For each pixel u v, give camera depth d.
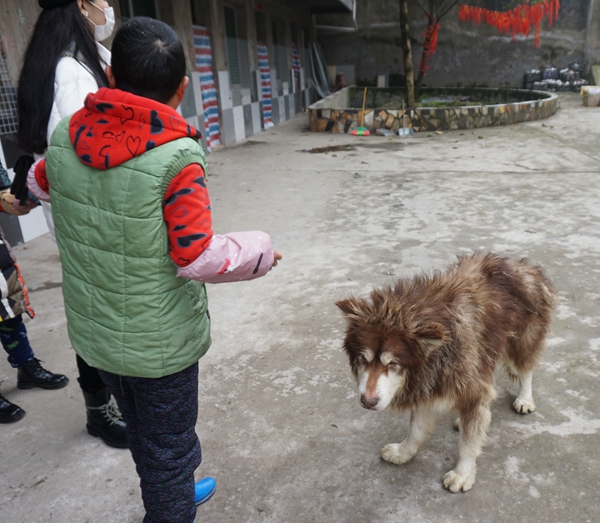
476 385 2.18
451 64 22.47
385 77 23.05
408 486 2.35
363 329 2.01
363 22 22.50
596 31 20.98
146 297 1.59
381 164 9.55
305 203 7.06
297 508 2.26
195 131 1.58
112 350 1.66
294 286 4.48
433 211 6.46
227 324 3.91
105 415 2.66
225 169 9.59
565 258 4.75
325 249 5.31
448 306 2.14
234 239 1.58
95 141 1.51
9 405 2.92
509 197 6.93
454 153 10.39
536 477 2.35
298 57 19.53
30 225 6.02
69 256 1.69
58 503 2.33
